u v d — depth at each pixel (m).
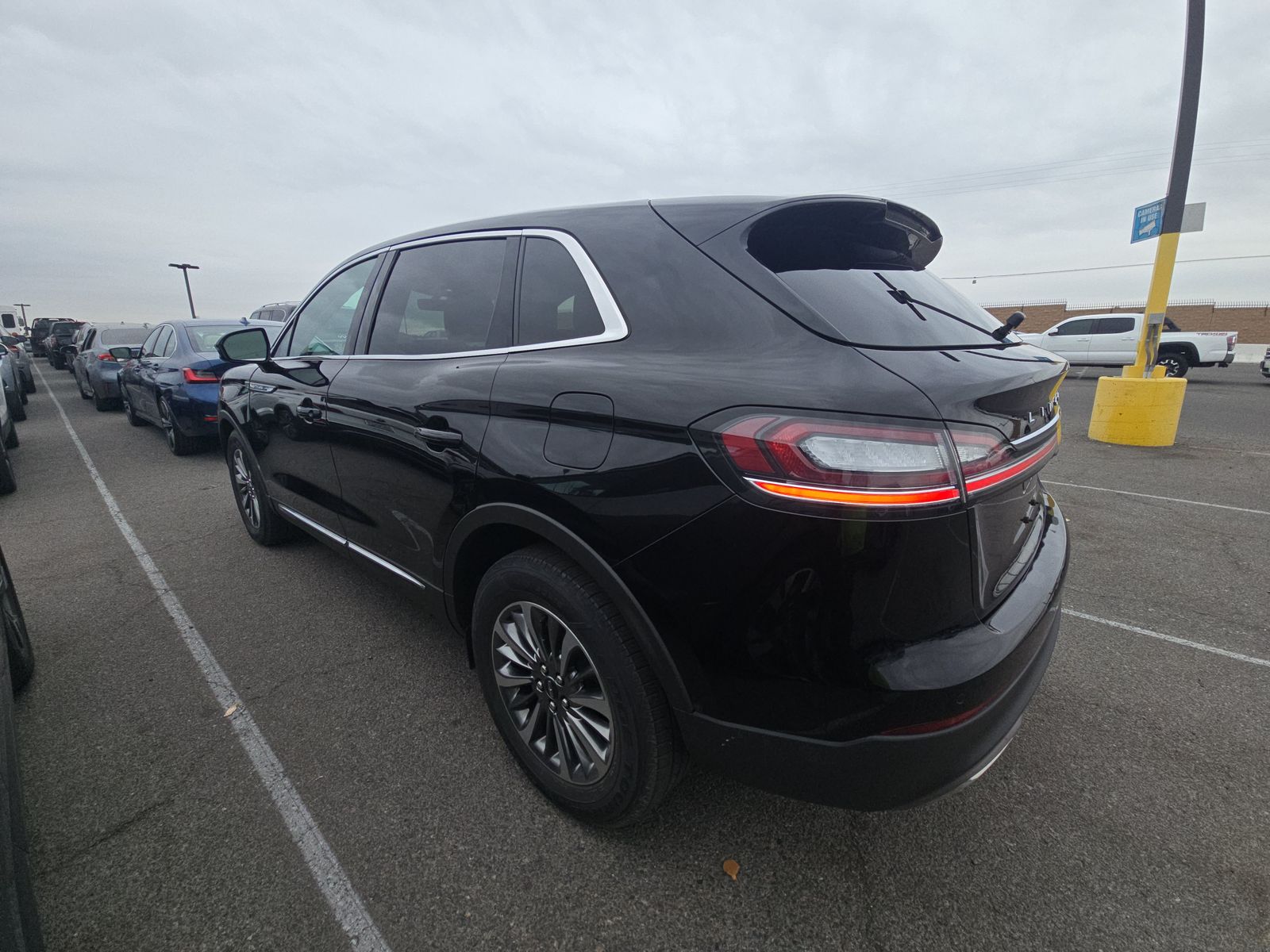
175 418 6.93
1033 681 1.66
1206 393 14.59
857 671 1.37
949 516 1.36
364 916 1.64
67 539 4.46
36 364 30.62
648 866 1.79
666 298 1.70
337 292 3.13
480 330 2.19
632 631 1.61
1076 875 1.76
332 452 2.81
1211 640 3.03
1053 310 36.03
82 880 1.74
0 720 1.54
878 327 1.54
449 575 2.16
